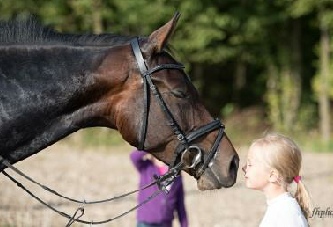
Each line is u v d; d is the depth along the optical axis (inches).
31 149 242.5
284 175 210.7
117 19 1255.5
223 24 1226.0
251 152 215.2
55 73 241.1
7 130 238.2
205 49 1285.7
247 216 581.3
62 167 876.6
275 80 1344.7
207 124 245.6
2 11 1212.5
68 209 571.8
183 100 242.5
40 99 239.9
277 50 1342.3
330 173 842.2
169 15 1222.9
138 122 242.2
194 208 618.2
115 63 242.7
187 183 780.0
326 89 1221.7
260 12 1264.8
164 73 241.8
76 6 1224.2
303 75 1392.7
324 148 1108.5
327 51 1222.9
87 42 247.8
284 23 1317.7
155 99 241.6
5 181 721.6
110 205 612.7
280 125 1310.3
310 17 1349.7
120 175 815.7
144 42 245.4
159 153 246.2
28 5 1224.2
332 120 1322.6
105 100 244.5
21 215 505.0
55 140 243.9
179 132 241.8
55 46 243.9
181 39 1243.2
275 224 205.3
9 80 239.3
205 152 244.8
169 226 362.6
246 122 1346.0
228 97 1478.8
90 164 918.4
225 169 243.8
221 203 647.8
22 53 241.9
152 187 358.0
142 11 1223.5
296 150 212.4
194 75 1427.2
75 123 244.5
